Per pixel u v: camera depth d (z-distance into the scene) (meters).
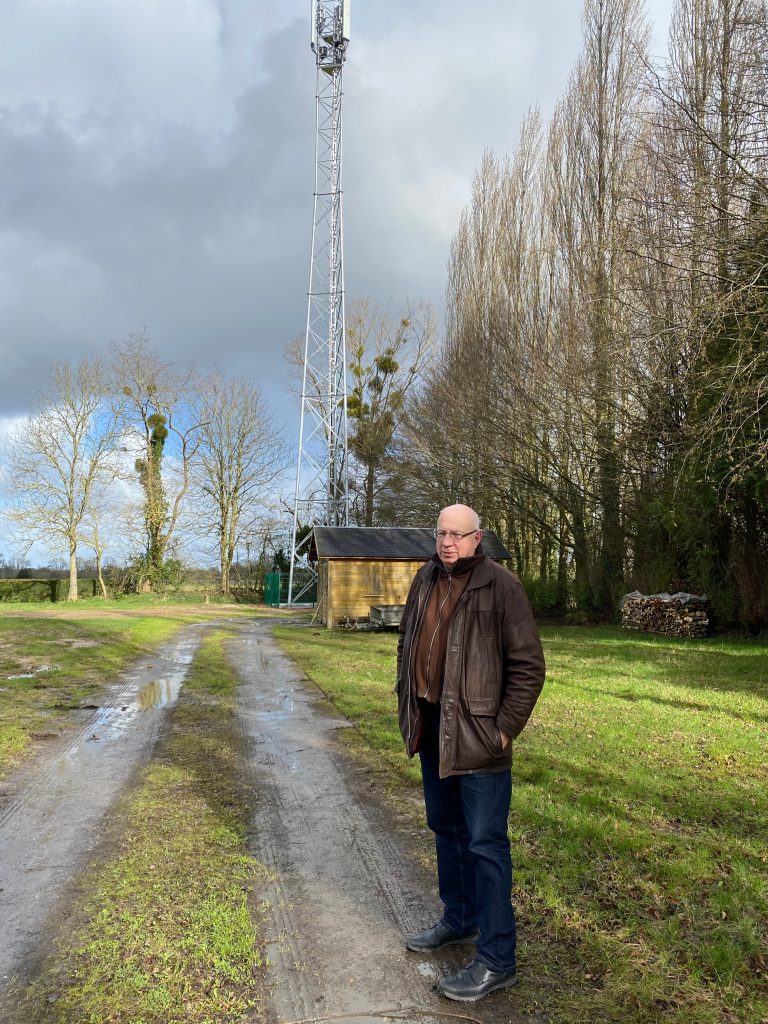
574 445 21.83
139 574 41.72
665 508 17.48
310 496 35.81
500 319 26.72
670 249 13.34
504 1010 2.80
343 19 32.34
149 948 3.28
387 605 21.77
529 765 5.88
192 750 6.91
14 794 5.62
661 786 5.35
